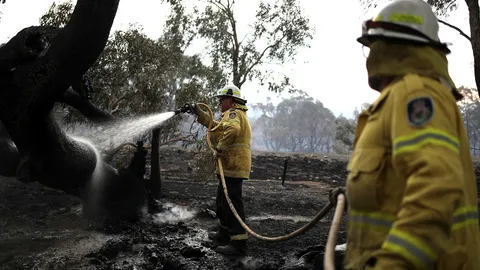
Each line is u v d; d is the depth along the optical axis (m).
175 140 9.27
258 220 7.38
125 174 6.47
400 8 1.64
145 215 6.78
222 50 16.78
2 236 5.43
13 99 4.91
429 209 1.26
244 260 4.96
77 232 5.75
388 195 1.52
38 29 4.89
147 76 8.84
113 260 4.79
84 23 4.65
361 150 1.59
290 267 4.52
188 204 8.07
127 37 8.63
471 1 7.89
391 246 1.30
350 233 1.65
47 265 4.44
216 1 16.44
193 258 4.95
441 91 1.48
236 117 5.17
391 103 1.52
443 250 1.27
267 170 17.06
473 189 1.56
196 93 9.07
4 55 4.76
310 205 9.27
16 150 5.96
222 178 4.93
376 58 1.66
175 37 13.80
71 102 6.04
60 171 5.54
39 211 6.80
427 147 1.35
